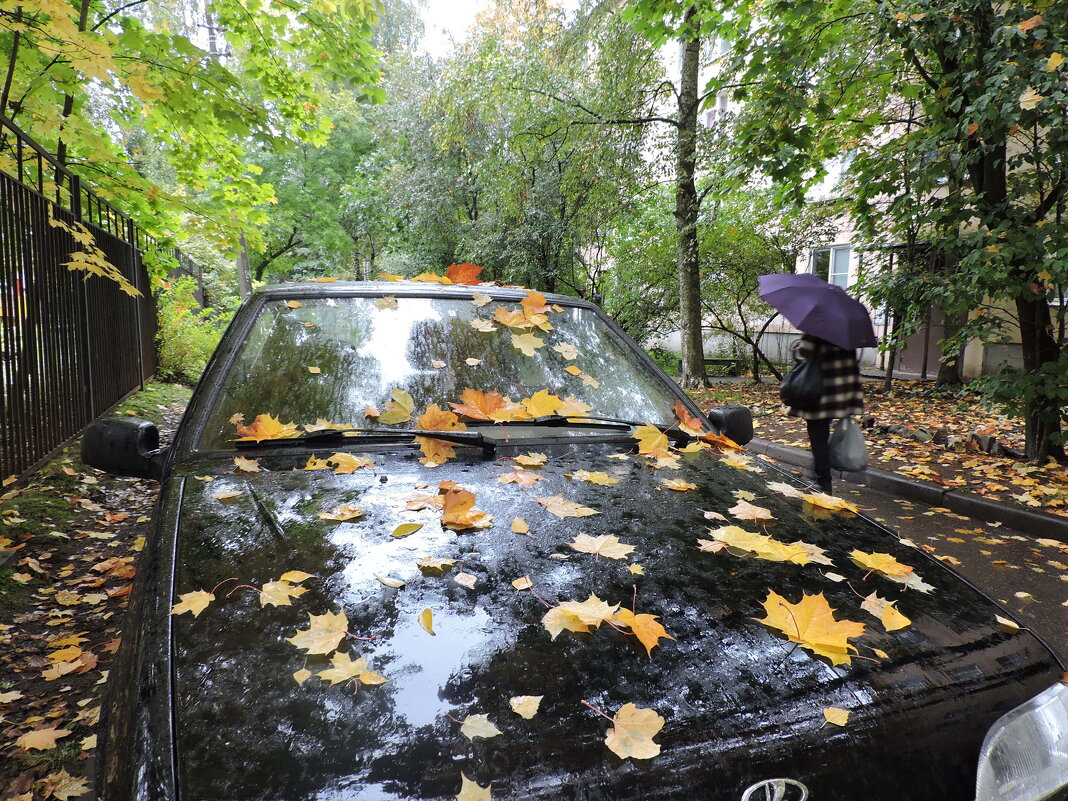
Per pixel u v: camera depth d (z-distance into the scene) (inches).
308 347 95.4
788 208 503.2
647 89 508.7
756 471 87.4
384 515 66.4
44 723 105.7
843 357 173.9
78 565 168.6
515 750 39.4
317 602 51.9
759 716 43.5
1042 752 47.4
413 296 107.7
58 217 236.1
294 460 79.7
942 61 236.4
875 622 54.0
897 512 222.8
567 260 666.2
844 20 267.0
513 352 102.3
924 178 238.4
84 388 265.0
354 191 920.3
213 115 280.4
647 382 108.7
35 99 252.7
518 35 573.3
